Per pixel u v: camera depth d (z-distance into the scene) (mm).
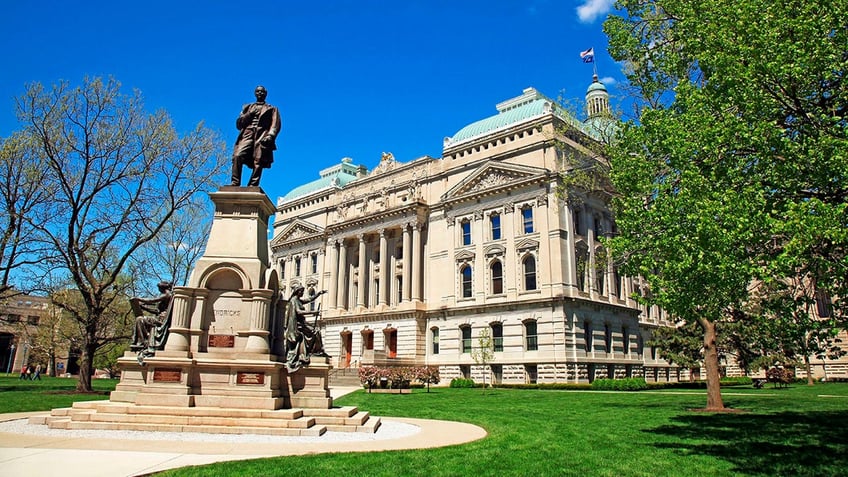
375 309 66500
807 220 10570
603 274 55312
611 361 54062
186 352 16328
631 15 26516
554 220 52531
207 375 16125
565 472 10578
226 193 18359
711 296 13406
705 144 13664
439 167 64500
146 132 36531
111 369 80250
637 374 58094
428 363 59469
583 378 50531
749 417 21422
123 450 11875
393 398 34125
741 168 13297
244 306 17172
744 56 13430
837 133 12414
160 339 16484
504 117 62031
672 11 22938
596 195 56875
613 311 56625
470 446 13492
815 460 12141
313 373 17359
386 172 70250
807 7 12766
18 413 20562
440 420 20438
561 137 52875
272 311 17797
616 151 25453
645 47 25562
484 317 55906
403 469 10414
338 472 9977
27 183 35094
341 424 16266
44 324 68125
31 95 33938
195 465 10281
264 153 19391
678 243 13477
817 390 43188
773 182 12539
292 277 80250
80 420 15164
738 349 50625
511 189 56031
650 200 18984
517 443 14219
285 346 17625
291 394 16953
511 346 53312
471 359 55719
